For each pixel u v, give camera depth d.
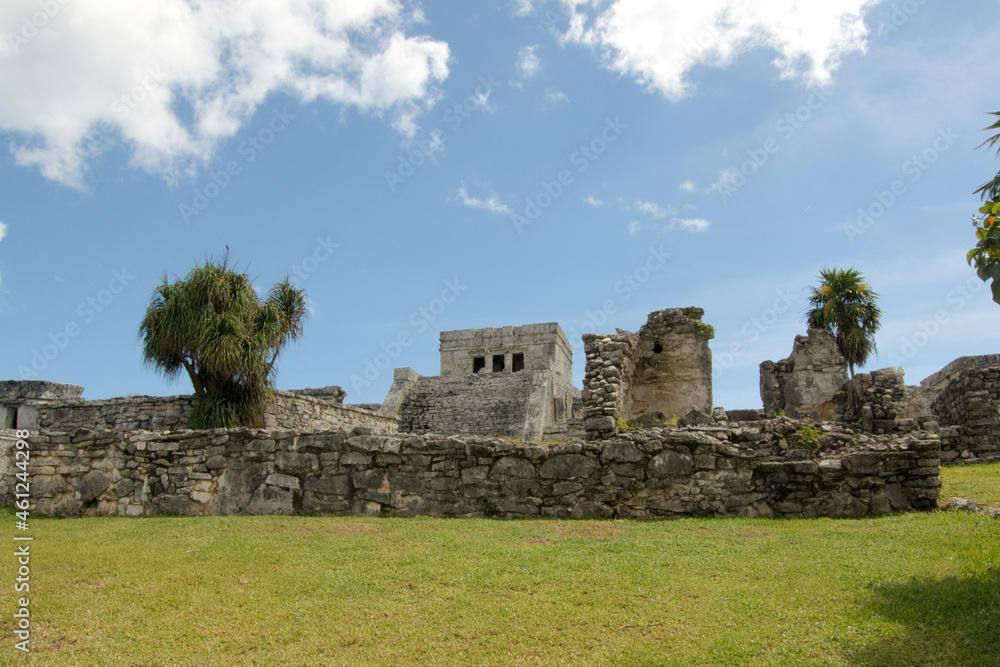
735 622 6.29
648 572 7.70
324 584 7.59
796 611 6.45
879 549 8.12
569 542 9.19
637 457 11.02
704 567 7.84
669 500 10.81
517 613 6.68
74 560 8.61
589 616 6.57
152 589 7.52
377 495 11.40
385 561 8.39
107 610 6.93
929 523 9.20
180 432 12.24
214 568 8.23
